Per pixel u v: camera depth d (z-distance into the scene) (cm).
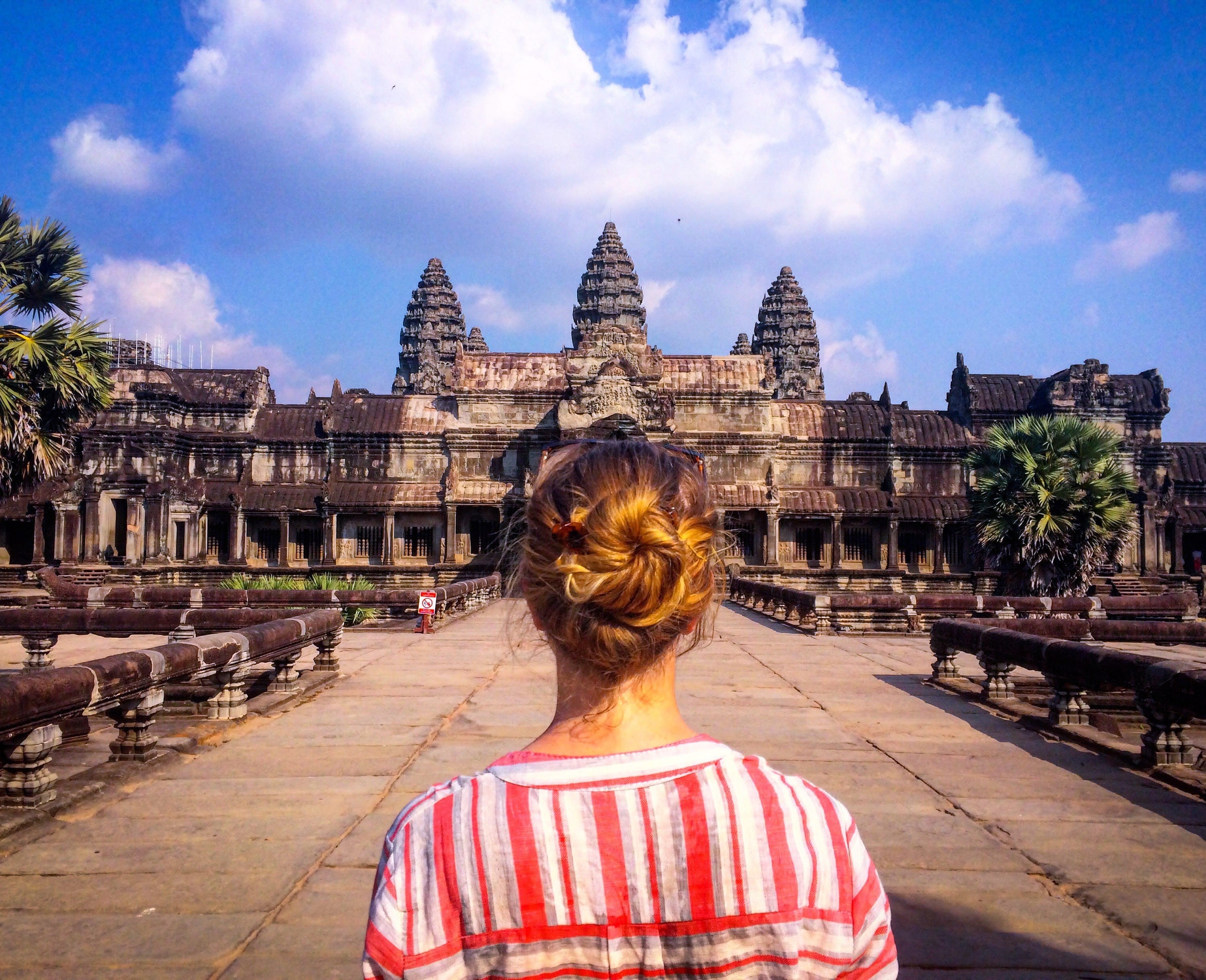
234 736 1085
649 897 171
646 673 193
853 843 190
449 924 175
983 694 1347
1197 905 602
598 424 5222
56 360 2777
